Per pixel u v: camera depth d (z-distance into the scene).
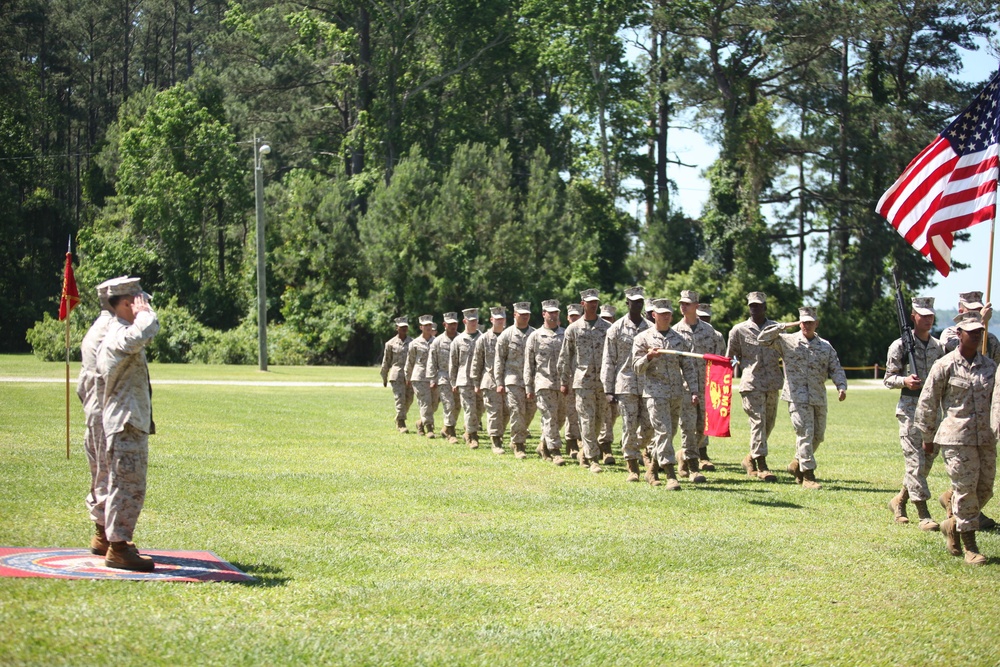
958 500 9.66
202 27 93.44
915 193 13.98
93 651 6.16
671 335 14.04
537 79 73.75
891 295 63.50
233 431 19.30
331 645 6.54
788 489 13.84
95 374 8.31
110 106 91.06
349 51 65.69
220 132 64.81
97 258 63.78
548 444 16.42
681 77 63.91
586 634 7.08
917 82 64.06
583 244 60.09
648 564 9.16
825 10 59.53
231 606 7.26
